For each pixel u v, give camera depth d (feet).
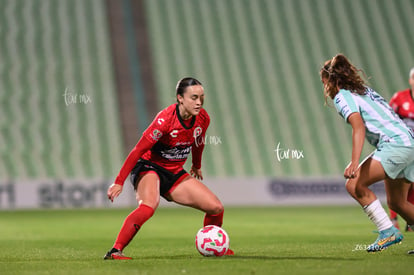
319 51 338.75
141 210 62.39
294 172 281.74
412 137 60.54
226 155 283.79
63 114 288.30
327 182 250.37
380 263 55.72
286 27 351.25
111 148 276.21
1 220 162.30
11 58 306.76
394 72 331.16
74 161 268.41
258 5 363.35
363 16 361.30
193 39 339.98
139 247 83.76
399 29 355.36
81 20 338.13
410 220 64.34
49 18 333.21
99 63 316.40
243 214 181.16
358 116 59.93
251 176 276.41
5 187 220.43
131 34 337.72
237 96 311.47
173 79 314.96
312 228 122.52
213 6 360.69
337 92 62.80
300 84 320.91
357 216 166.20
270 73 325.01
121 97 301.43
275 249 76.18
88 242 96.27
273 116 304.09
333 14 361.30
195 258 63.77
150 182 63.67
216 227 66.08
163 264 57.98
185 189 65.26
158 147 63.93
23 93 292.61
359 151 59.11
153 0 360.89
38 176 258.98
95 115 290.56
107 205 230.48
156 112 295.07
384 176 60.39
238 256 65.62
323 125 302.66
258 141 291.79
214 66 325.83
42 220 161.99
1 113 282.36
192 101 61.16
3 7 331.16
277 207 224.12
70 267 57.21
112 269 54.80
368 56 338.34
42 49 315.17
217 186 241.96
